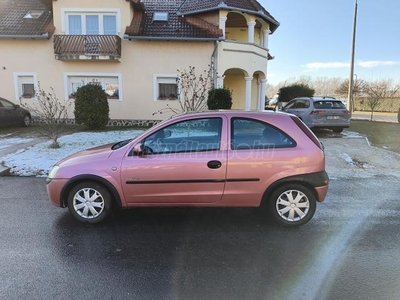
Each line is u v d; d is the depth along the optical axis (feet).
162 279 9.87
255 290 9.32
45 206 16.49
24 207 16.33
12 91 52.31
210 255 11.41
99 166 13.65
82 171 13.69
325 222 14.53
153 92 53.01
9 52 51.52
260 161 13.43
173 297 8.98
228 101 47.19
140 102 53.21
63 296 8.98
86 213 14.07
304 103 43.14
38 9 55.77
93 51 49.93
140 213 15.57
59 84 52.24
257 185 13.55
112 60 51.24
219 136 13.61
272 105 107.45
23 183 20.92
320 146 13.99
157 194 13.64
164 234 13.17
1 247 11.91
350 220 14.80
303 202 13.78
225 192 13.55
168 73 52.70
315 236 13.03
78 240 12.55
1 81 52.19
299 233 13.30
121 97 53.06
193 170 13.39
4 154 28.60
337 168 25.55
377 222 14.57
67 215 15.23
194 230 13.61
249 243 12.37
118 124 53.42
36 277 9.90
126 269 10.43
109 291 9.24
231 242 12.46
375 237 12.95
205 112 14.12
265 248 11.96
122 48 51.88
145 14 56.24
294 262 10.94
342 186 20.72
